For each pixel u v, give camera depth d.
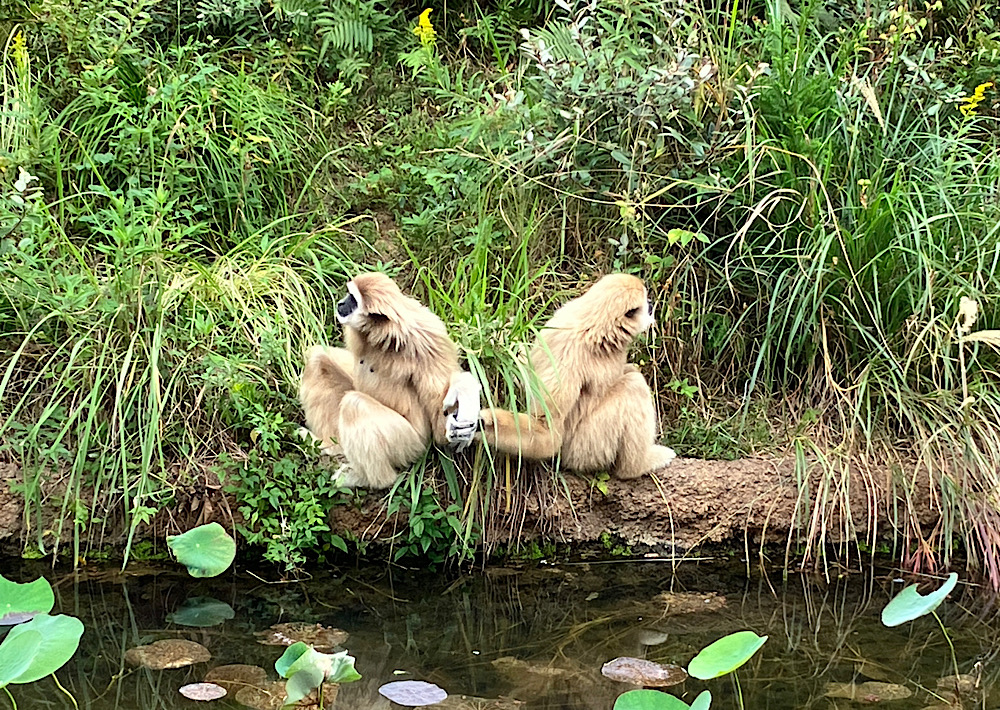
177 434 5.29
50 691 4.02
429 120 7.80
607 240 6.59
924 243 5.97
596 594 5.13
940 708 4.03
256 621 4.70
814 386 6.02
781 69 6.48
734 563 5.50
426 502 5.21
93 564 5.17
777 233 6.08
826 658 4.47
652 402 5.34
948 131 6.95
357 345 5.02
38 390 5.47
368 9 7.94
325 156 7.05
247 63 7.70
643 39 7.41
